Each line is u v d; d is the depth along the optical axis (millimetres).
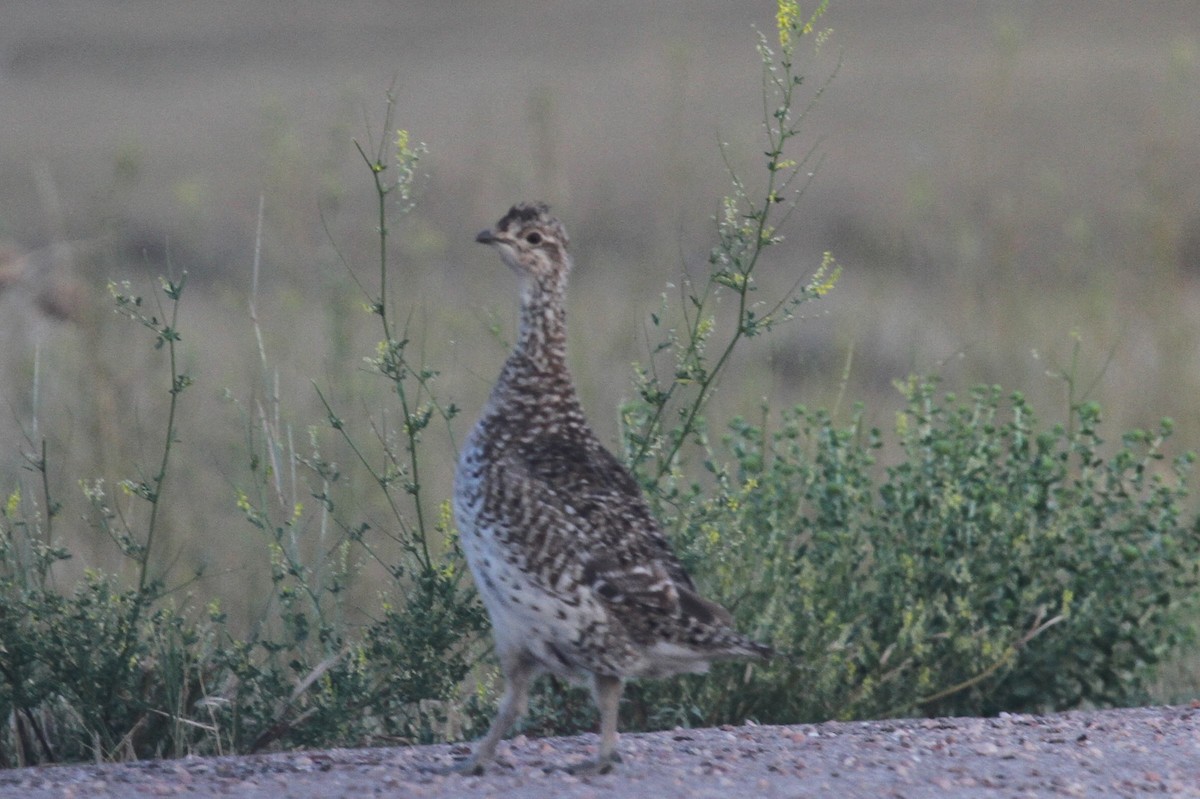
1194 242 45500
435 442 27875
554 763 16391
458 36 127438
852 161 72000
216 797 14898
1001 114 46562
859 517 21078
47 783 15578
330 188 28047
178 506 24156
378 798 14820
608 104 88375
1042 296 33375
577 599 15688
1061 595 21000
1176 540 21328
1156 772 15859
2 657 17719
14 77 117312
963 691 20781
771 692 19969
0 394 25609
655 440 19797
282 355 27516
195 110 97250
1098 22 111125
